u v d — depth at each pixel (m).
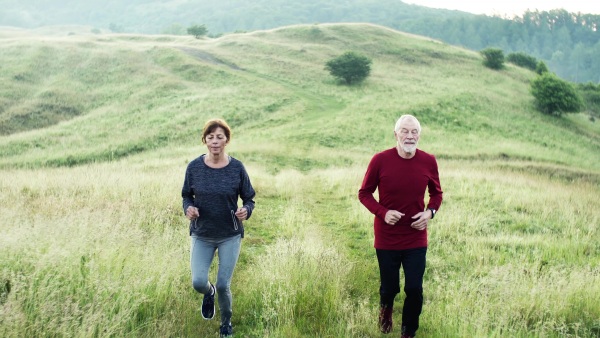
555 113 46.34
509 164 24.70
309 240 6.39
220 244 3.88
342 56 49.38
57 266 4.29
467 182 14.61
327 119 35.66
